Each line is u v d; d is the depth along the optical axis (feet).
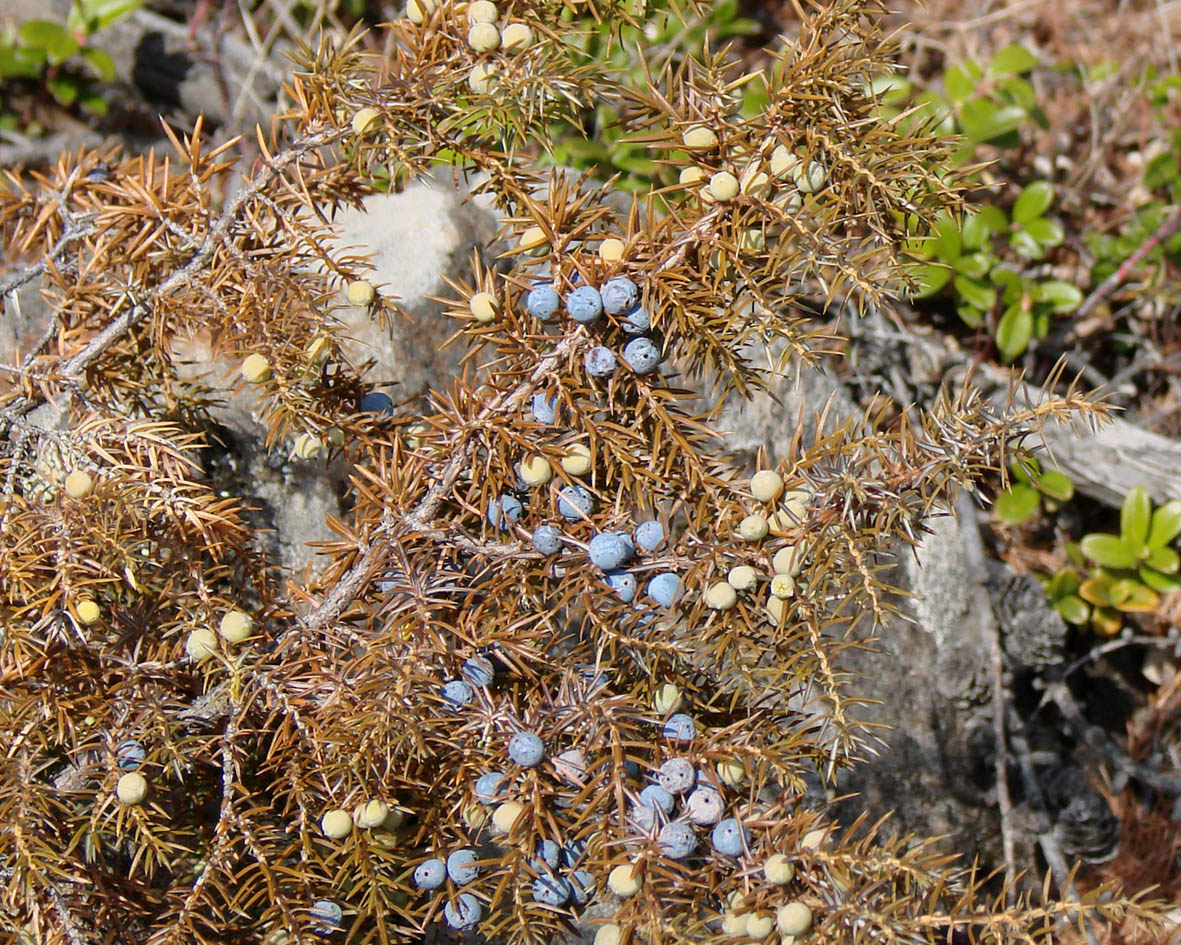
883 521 1.39
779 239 1.39
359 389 1.60
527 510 1.48
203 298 1.56
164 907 1.49
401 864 1.47
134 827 1.53
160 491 1.47
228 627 1.44
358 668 1.43
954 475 1.39
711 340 1.42
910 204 1.40
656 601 1.43
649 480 1.45
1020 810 2.16
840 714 1.39
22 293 1.93
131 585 1.44
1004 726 2.20
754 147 1.40
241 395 1.85
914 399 2.78
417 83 1.45
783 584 1.39
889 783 2.05
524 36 1.44
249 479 1.84
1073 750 2.47
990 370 2.89
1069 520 2.85
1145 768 2.42
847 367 2.65
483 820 1.45
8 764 1.42
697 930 1.42
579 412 1.43
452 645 1.46
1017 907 1.34
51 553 1.43
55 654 1.46
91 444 1.49
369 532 1.49
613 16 1.49
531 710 1.42
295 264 1.53
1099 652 2.71
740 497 1.45
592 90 1.46
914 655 2.13
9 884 1.42
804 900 1.36
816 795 1.96
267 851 1.43
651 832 1.38
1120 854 2.32
